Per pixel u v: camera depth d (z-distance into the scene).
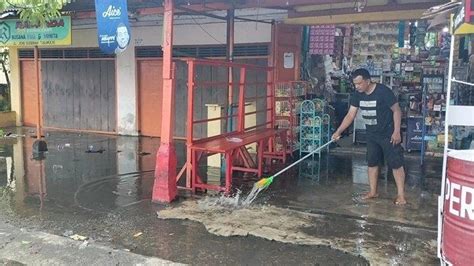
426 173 6.96
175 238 4.30
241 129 6.96
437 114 7.83
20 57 12.62
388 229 4.51
